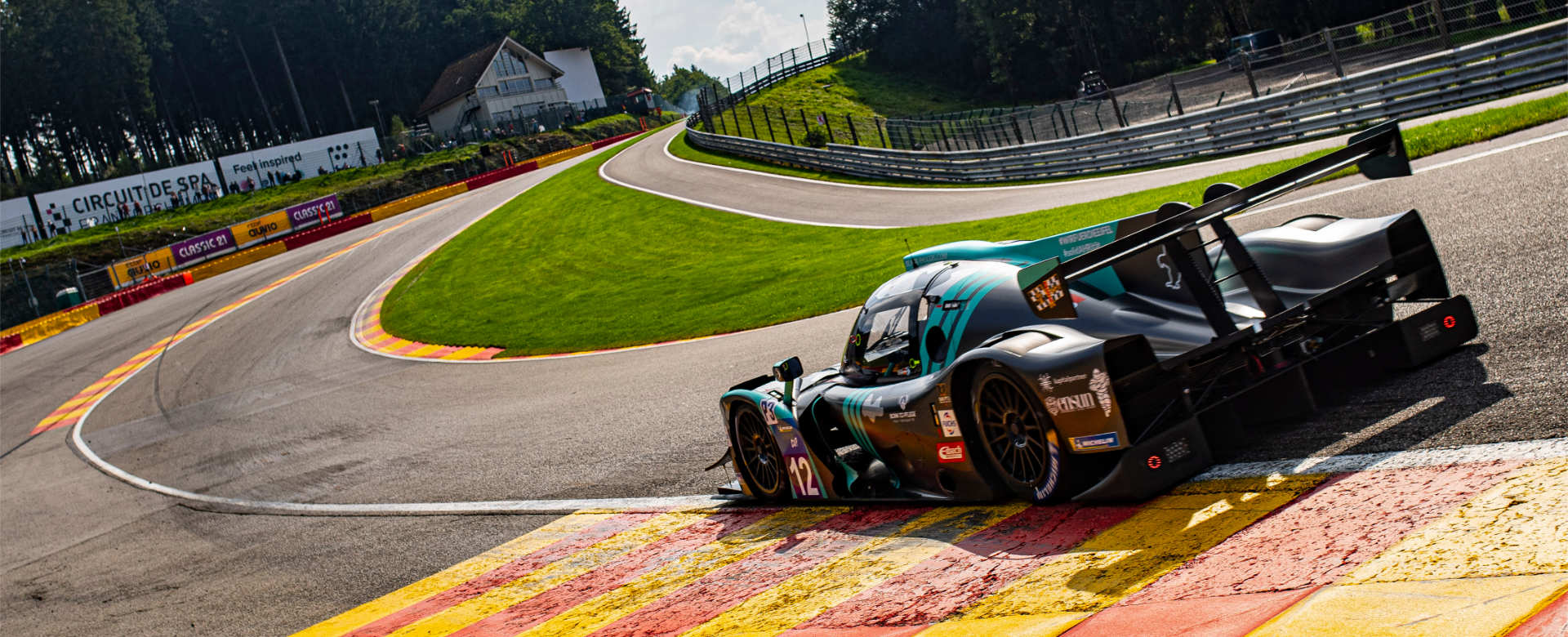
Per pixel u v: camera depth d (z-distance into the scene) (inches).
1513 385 160.2
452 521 329.7
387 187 2578.7
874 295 221.8
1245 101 895.7
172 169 2456.9
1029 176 1139.3
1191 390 162.9
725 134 1980.8
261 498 446.3
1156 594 120.0
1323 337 175.9
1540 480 118.5
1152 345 166.4
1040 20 2593.5
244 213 2372.0
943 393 178.4
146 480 550.3
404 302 1112.2
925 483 199.6
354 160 2753.4
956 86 2930.6
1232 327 161.9
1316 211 418.3
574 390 528.4
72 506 531.2
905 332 204.4
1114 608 119.3
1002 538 162.6
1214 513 142.5
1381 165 181.5
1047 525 161.3
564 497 323.9
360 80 3828.7
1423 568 103.7
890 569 167.3
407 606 251.8
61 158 3636.8
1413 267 178.4
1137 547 138.4
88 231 2293.3
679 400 420.2
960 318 191.6
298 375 813.9
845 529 203.9
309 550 339.0
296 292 1321.4
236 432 630.5
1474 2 969.5
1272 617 102.0
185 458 587.8
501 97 3540.8
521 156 3034.0
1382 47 1122.7
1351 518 125.4
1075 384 151.2
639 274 999.6
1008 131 1549.0
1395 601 98.0
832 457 221.1
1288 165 626.2
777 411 229.6
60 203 2295.8
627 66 5083.7
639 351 612.1
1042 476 165.5
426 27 4151.1
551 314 880.3
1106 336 171.6
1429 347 185.5
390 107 3909.9
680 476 306.2
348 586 287.7
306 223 2130.9
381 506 377.1
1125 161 1029.8
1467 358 184.2
